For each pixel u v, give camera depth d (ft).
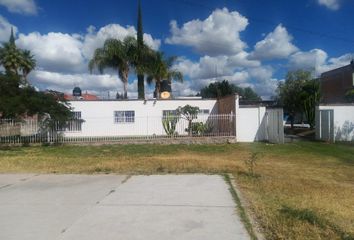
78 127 100.37
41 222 20.98
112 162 47.47
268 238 18.44
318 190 31.35
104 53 115.96
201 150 70.74
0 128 80.07
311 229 19.71
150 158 53.47
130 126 102.12
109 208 23.85
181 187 30.45
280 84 138.92
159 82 124.57
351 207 25.82
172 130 95.86
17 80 75.10
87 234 18.97
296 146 76.54
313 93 118.93
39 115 81.25
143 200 25.96
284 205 24.98
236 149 72.08
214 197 26.81
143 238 18.37
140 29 120.16
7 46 166.30
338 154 62.85
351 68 122.21
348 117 89.15
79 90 157.38
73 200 26.09
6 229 19.83
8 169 41.52
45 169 41.37
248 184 32.27
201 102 104.37
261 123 90.17
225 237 18.47
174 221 21.02
